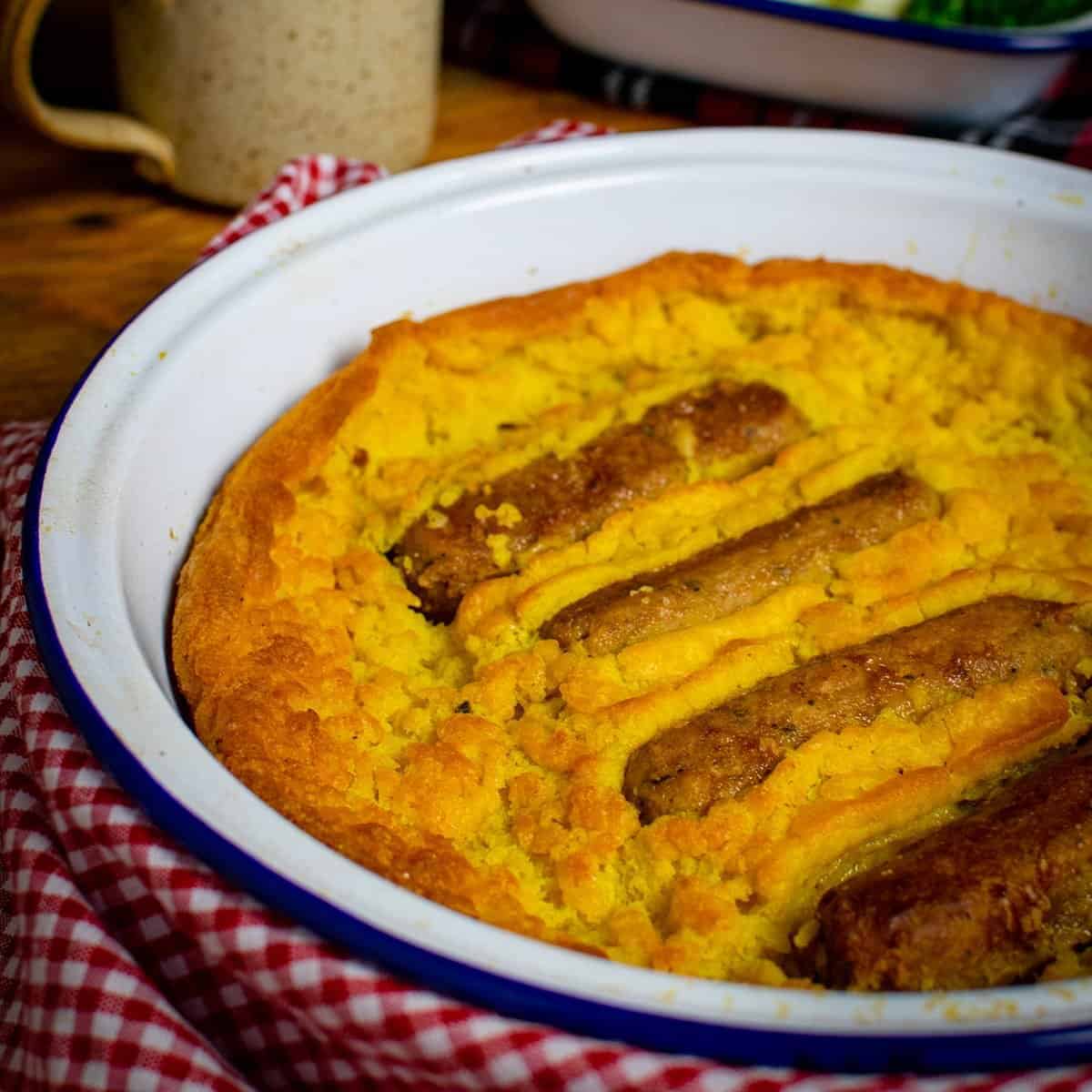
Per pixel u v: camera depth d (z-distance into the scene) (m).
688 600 0.38
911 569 0.39
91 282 0.51
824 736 0.36
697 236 0.47
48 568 0.34
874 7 0.57
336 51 0.51
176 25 0.50
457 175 0.45
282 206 0.46
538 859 0.35
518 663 0.37
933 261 0.47
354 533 0.41
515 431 0.43
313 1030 0.31
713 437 0.42
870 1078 0.29
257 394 0.42
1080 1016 0.29
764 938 0.34
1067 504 0.41
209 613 0.37
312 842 0.31
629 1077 0.29
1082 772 0.35
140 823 0.32
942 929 0.32
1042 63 0.53
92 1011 0.31
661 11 0.55
